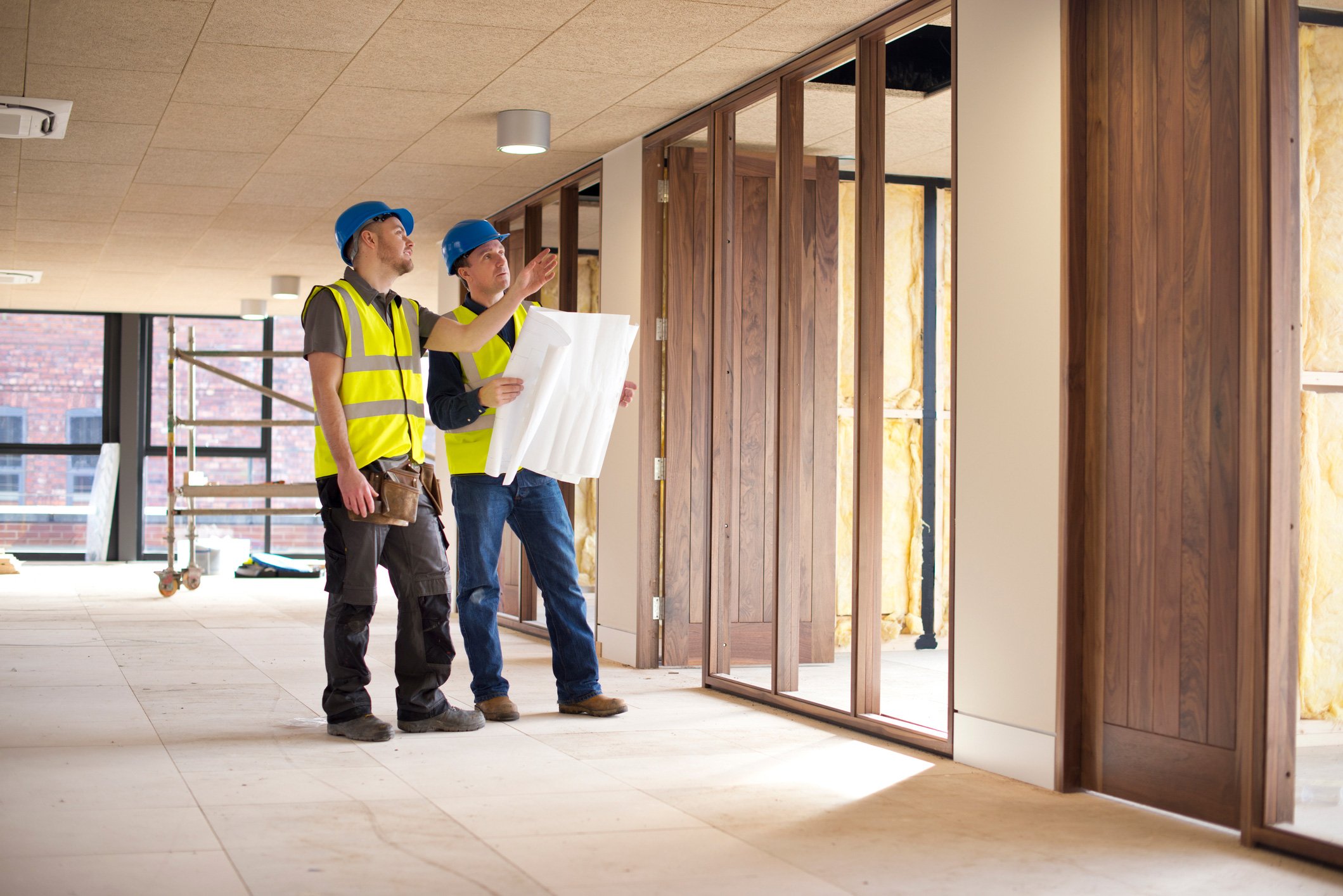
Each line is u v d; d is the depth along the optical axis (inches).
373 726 137.4
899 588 250.1
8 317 466.0
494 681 153.4
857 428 153.7
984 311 132.3
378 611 299.6
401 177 253.3
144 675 187.0
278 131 216.5
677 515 213.8
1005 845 99.8
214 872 87.2
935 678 206.1
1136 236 116.5
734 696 179.0
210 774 119.2
